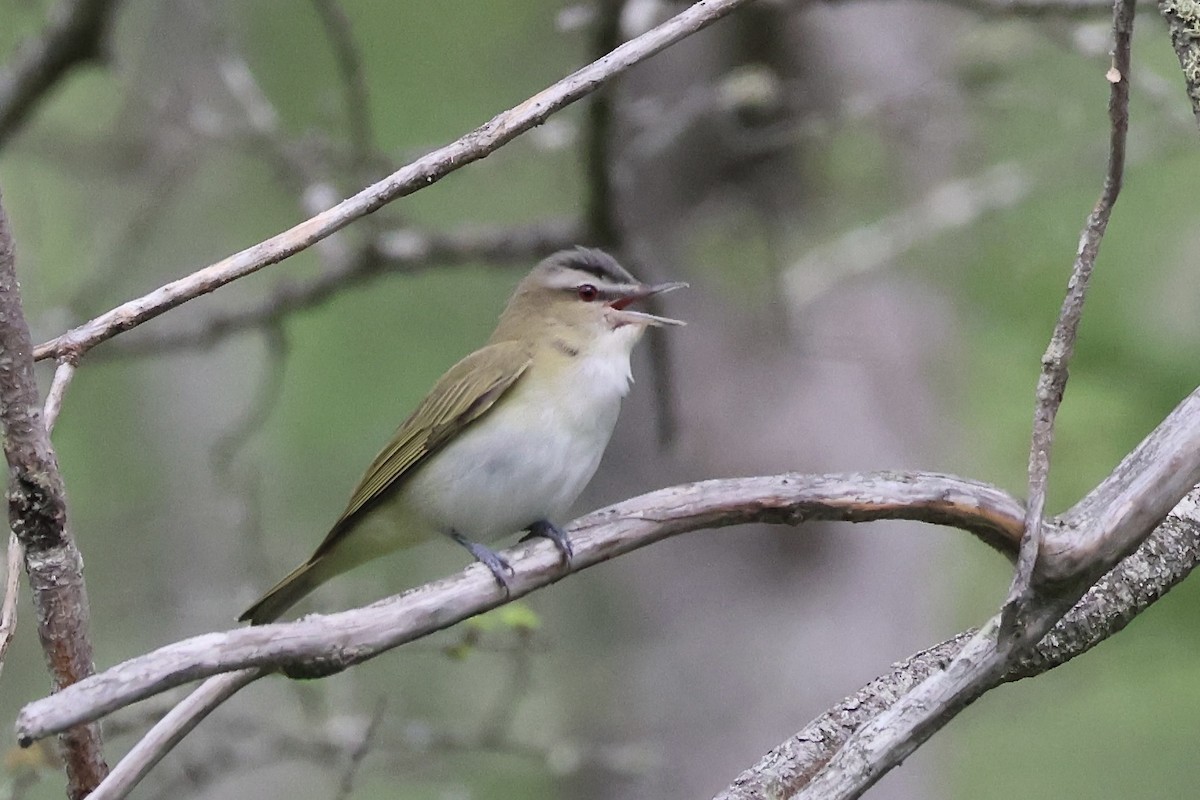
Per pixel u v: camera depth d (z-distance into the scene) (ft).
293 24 50.75
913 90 38.68
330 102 42.32
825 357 38.86
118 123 46.85
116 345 40.14
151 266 54.39
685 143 41.39
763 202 41.63
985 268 45.93
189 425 58.95
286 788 52.85
